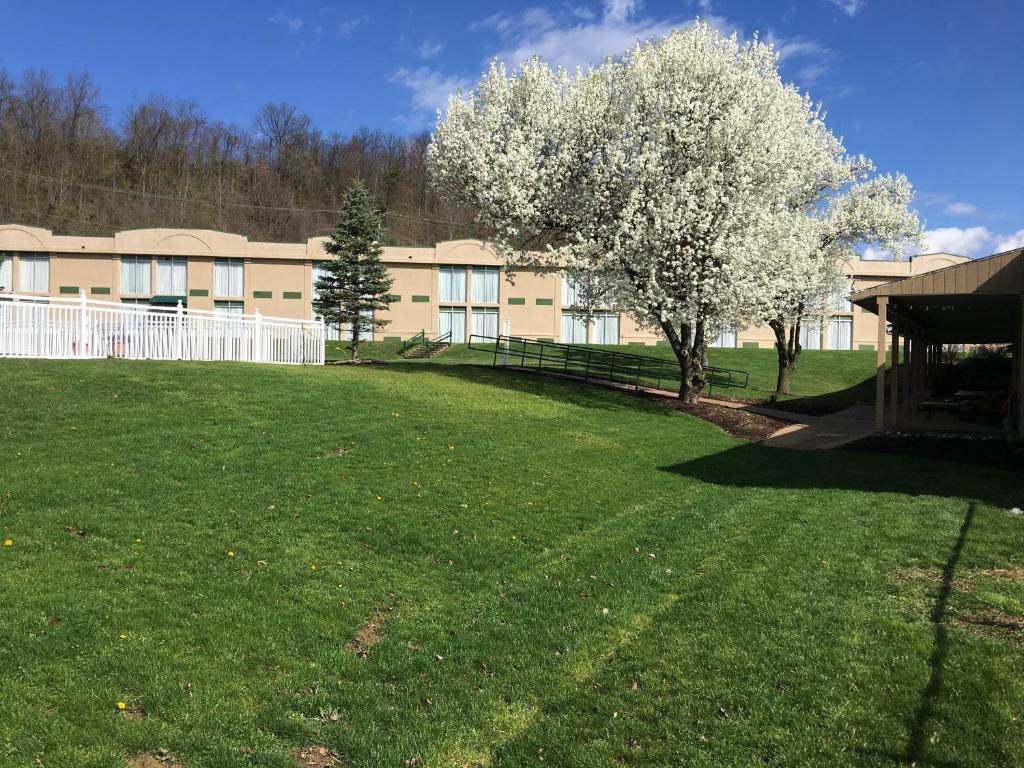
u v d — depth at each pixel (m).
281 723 4.03
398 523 7.68
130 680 4.21
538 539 7.72
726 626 5.39
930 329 25.94
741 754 3.81
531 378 22.78
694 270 19.48
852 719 4.06
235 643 4.82
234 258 47.62
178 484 8.05
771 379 34.66
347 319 37.41
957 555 7.05
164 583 5.57
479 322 49.56
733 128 18.77
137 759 3.62
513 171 20.03
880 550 7.29
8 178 71.06
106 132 81.00
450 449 11.38
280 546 6.69
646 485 10.80
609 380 26.62
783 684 4.49
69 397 11.38
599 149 20.66
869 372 37.94
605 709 4.31
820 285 28.09
